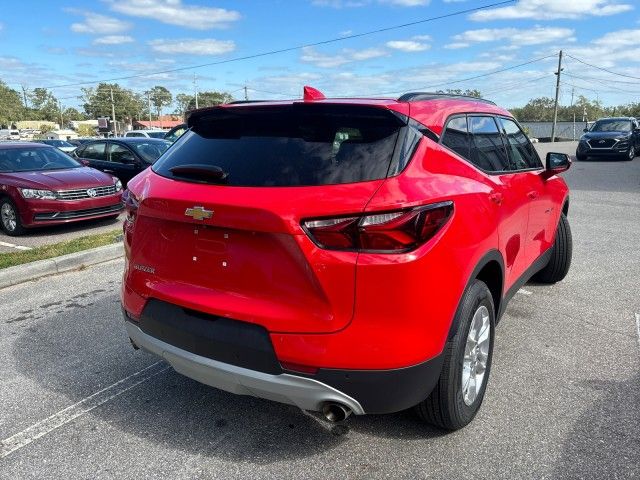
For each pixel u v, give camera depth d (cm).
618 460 273
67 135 8175
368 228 231
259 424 314
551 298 520
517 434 298
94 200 940
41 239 876
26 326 470
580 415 315
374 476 267
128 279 309
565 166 445
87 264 671
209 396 348
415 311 240
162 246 283
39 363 397
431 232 246
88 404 339
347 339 238
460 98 361
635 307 494
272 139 276
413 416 314
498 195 324
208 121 312
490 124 378
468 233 271
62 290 572
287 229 235
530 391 344
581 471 266
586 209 1046
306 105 273
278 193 244
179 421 319
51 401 343
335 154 256
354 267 231
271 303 248
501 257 327
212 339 260
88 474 271
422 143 271
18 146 1013
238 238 252
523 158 430
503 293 349
